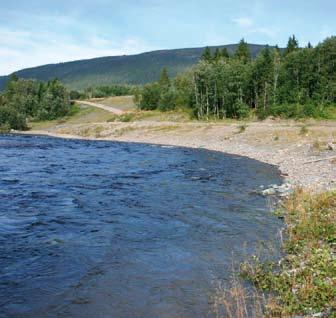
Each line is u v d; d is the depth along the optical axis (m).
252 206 20.61
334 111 78.19
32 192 24.48
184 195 23.62
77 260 13.29
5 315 9.83
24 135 96.81
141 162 40.69
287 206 19.48
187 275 12.08
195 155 47.62
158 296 10.74
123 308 10.14
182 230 16.64
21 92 156.00
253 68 94.81
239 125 69.75
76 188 25.97
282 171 32.78
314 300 9.74
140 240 15.35
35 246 14.63
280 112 80.81
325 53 84.50
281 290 10.61
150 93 131.38
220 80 94.75
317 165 32.88
